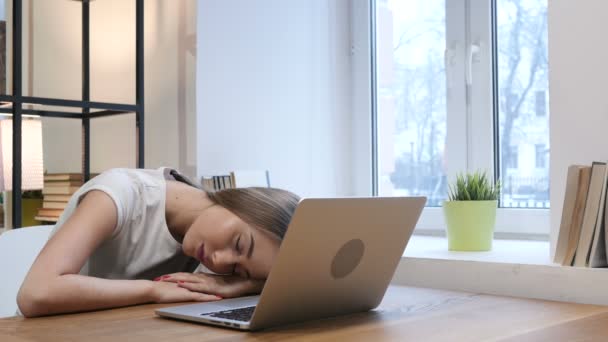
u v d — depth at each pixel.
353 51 2.71
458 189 2.00
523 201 2.29
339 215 1.03
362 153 2.69
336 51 2.70
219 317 1.09
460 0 2.41
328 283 1.10
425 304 1.32
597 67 1.67
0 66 2.54
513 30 2.31
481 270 1.67
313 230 1.01
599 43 1.67
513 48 2.31
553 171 1.73
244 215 1.31
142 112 2.29
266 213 1.30
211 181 2.24
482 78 2.36
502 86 2.34
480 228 1.93
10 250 1.51
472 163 2.39
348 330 1.05
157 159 2.45
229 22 2.38
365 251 1.14
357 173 2.70
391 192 2.63
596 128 1.67
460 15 2.41
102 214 1.31
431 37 2.51
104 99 2.65
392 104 2.63
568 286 1.51
